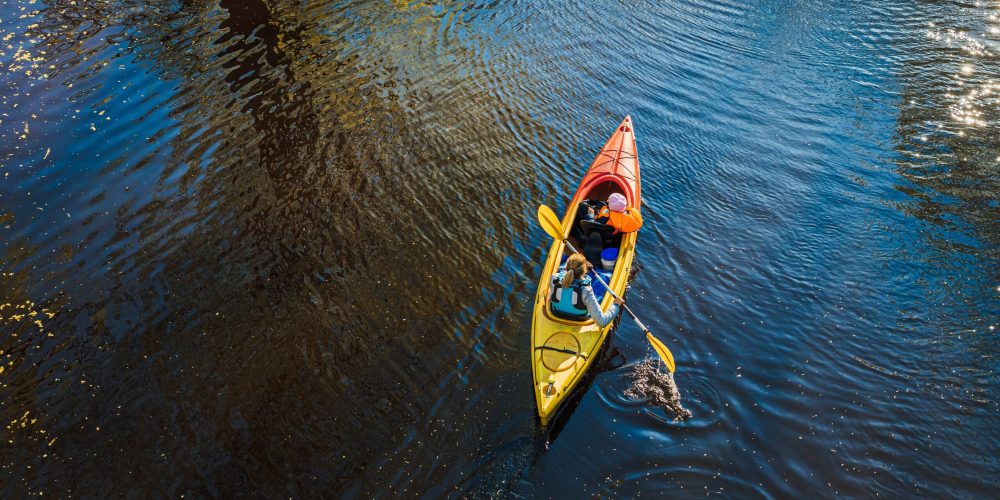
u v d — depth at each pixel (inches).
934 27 650.2
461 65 515.8
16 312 292.7
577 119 471.8
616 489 233.8
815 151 463.2
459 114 453.4
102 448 237.3
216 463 232.5
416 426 249.3
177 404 253.8
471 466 237.0
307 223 348.8
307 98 453.1
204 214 352.2
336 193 370.6
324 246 335.0
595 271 304.7
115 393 258.2
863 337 307.6
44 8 546.6
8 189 361.4
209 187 370.9
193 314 294.7
